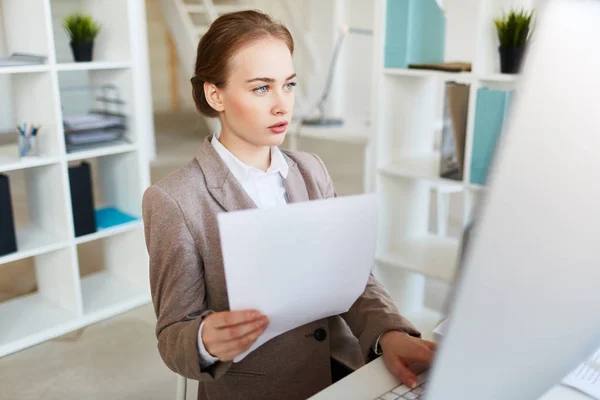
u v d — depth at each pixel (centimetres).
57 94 241
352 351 116
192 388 225
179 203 101
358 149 608
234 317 82
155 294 104
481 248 47
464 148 227
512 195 46
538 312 52
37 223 276
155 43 770
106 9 269
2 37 257
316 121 401
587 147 47
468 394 53
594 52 45
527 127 45
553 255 49
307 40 606
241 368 107
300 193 116
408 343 99
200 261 104
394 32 244
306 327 109
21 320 263
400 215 273
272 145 102
